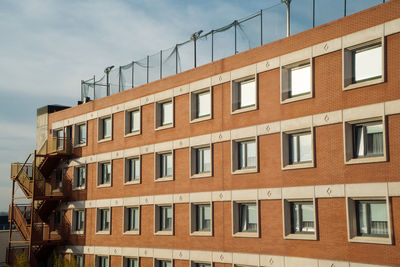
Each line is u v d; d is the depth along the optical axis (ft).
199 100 111.75
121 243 128.57
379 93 76.79
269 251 91.25
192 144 110.42
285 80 92.07
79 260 143.84
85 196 143.02
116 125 134.82
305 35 88.53
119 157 132.05
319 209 83.66
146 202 121.80
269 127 93.61
